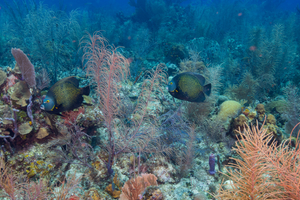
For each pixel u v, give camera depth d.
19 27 3.63
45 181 1.22
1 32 3.70
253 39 3.65
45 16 2.83
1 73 1.34
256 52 3.32
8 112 1.27
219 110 2.17
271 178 0.89
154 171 1.39
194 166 1.53
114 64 1.08
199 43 4.96
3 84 1.35
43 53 2.68
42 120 1.39
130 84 2.28
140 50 4.91
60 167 1.35
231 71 3.58
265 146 0.85
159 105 1.90
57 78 2.76
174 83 1.30
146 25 7.65
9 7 3.88
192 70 2.62
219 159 1.58
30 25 2.77
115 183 1.29
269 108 2.58
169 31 6.66
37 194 0.99
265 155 0.83
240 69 3.59
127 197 1.11
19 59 1.27
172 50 4.26
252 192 0.83
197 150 1.66
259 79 3.07
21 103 1.30
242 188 0.89
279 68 3.32
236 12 7.86
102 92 1.16
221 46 5.25
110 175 1.34
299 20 6.57
